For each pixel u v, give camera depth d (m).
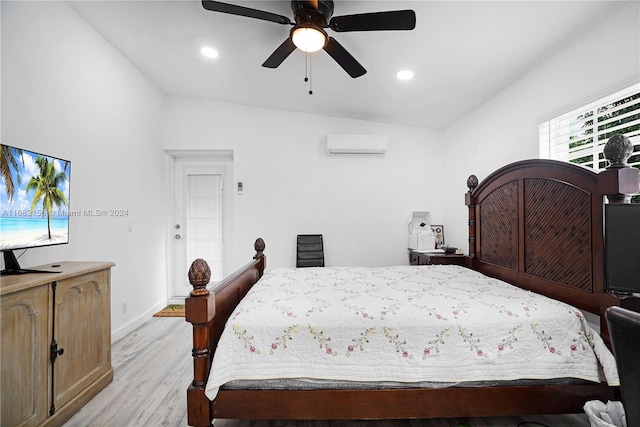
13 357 1.30
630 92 1.58
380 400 1.29
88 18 2.26
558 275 1.60
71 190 2.18
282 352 1.28
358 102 3.20
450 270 2.40
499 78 2.42
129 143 2.91
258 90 3.21
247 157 3.71
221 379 1.21
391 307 1.44
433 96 2.86
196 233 3.94
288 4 1.87
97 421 1.57
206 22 2.13
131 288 2.94
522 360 1.30
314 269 2.50
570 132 1.96
